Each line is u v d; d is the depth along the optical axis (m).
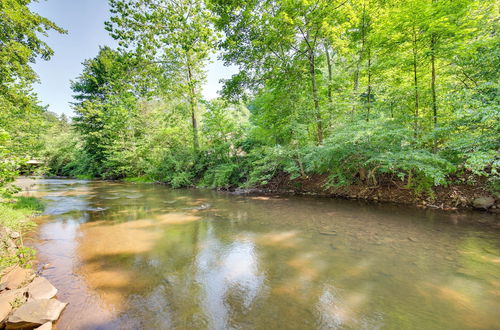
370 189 9.85
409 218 6.82
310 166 10.93
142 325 2.76
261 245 5.29
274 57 11.52
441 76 9.18
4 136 3.42
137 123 23.67
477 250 4.59
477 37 8.50
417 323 2.67
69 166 32.66
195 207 9.59
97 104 23.53
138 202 10.86
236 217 7.87
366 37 10.65
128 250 5.18
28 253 4.64
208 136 17.28
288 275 3.89
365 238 5.47
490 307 2.93
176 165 17.58
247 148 15.58
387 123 8.61
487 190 7.33
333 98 11.66
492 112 5.34
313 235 5.83
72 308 3.09
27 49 7.77
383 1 9.78
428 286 3.44
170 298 3.32
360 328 2.61
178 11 11.97
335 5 9.55
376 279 3.68
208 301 3.22
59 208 9.59
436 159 7.02
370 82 10.93
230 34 11.15
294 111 11.20
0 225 5.84
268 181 13.66
